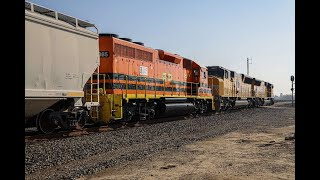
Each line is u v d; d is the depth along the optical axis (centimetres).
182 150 977
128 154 903
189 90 2462
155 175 665
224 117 2361
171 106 2045
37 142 1035
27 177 657
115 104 1480
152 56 1919
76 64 1230
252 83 4434
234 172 690
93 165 758
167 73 2088
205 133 1431
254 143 1127
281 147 1020
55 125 1184
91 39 1320
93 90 1441
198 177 648
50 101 1112
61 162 796
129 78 1669
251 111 3316
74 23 1260
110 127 1480
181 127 1631
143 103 1833
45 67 1078
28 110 1070
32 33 1024
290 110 3612
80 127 1290
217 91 2986
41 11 1128
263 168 727
